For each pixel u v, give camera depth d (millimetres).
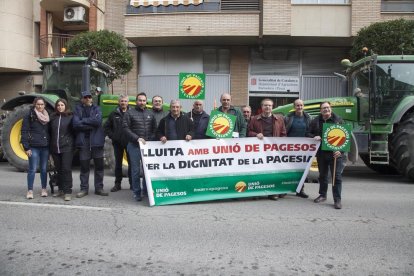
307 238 4422
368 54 11586
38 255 3885
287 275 3459
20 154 9180
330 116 6047
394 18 12961
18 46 16750
